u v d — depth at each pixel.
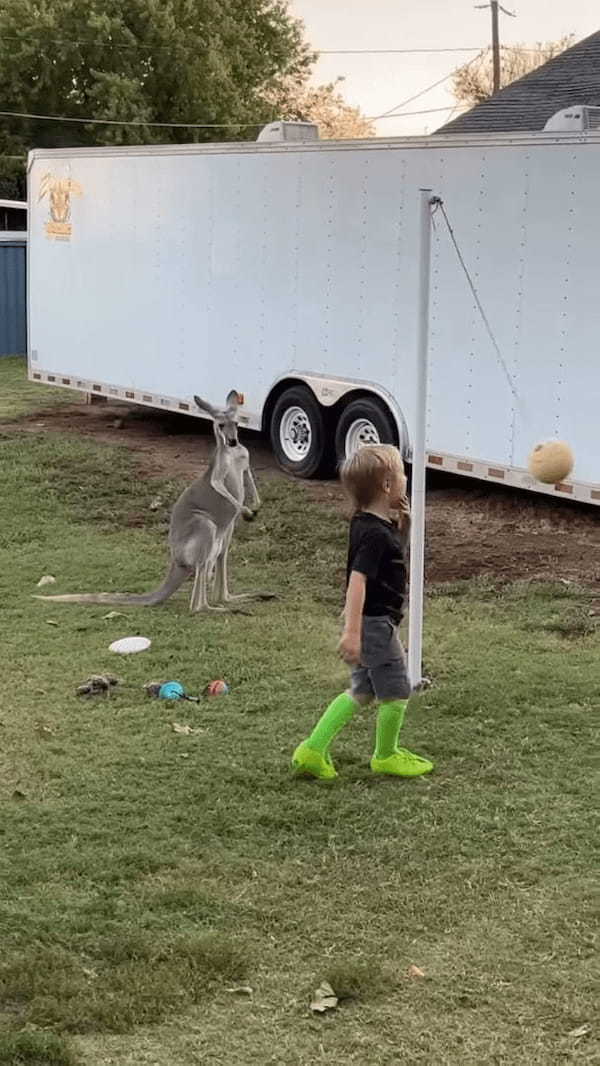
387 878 4.68
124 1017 3.78
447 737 6.05
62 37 44.34
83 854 4.84
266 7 47.91
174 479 12.59
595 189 9.26
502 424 10.28
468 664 7.16
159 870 4.74
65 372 15.62
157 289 13.89
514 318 10.05
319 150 11.61
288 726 6.22
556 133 9.50
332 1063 3.58
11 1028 3.71
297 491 12.01
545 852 4.88
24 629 7.98
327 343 11.91
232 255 12.81
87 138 46.12
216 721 6.32
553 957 4.13
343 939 4.26
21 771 5.68
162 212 13.62
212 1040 3.69
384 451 5.25
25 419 16.31
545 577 9.07
